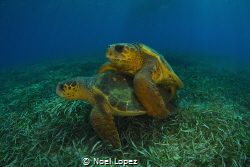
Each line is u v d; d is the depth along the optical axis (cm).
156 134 104
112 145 87
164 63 107
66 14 2430
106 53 102
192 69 363
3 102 182
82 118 119
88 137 104
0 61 1454
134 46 104
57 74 320
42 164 86
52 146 98
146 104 90
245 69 479
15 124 122
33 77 372
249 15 2325
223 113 123
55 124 114
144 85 88
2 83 360
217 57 862
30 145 100
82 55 995
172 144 97
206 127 106
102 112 90
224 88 190
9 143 103
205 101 149
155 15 2384
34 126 118
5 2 1223
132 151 92
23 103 157
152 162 85
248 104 159
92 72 302
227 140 97
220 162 85
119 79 108
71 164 83
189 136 101
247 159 87
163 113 93
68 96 108
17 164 87
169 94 126
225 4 1816
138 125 108
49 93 187
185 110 122
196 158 86
